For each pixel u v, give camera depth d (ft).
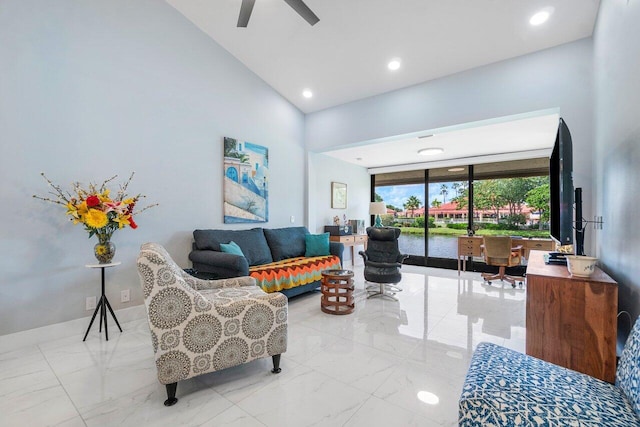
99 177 8.87
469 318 9.88
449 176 20.31
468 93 11.30
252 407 5.25
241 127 13.16
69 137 8.30
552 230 9.04
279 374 6.36
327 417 5.00
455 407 5.27
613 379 5.17
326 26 10.18
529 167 17.65
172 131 10.67
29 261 7.68
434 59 10.94
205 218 11.74
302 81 13.79
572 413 3.16
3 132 7.29
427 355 7.25
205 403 5.37
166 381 5.20
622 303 5.74
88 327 8.05
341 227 18.17
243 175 13.19
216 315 5.63
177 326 5.27
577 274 5.63
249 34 11.38
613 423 3.02
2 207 7.29
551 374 3.88
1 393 5.62
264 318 6.16
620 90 5.76
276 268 11.04
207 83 11.80
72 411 5.12
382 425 4.82
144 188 9.89
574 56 9.28
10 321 7.40
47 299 7.95
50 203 7.98
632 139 5.04
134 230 9.64
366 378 6.21
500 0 8.21
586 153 9.00
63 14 8.20
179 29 10.85
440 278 16.21
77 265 8.44
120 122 9.33
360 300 11.98
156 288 5.11
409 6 8.87
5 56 7.30
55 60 8.07
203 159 11.68
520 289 13.78
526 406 3.26
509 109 10.41
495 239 14.74
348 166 21.47
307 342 7.97
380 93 13.73
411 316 10.06
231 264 9.41
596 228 8.25
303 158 16.78
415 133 12.84
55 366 6.63
